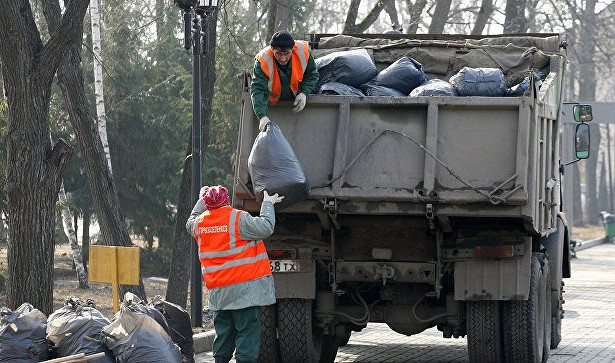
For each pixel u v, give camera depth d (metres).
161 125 32.88
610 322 18.61
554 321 14.35
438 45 13.33
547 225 12.37
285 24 23.12
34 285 12.70
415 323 12.05
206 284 10.41
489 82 11.21
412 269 11.49
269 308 11.84
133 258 12.07
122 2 33.47
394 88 11.83
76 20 12.64
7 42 12.48
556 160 13.28
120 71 32.78
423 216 11.06
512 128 10.57
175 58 34.91
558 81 13.12
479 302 11.62
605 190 84.38
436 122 10.63
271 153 10.47
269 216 10.30
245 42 31.92
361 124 10.88
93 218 36.78
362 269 11.56
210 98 18.77
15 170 12.66
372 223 11.51
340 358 13.96
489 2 31.06
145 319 9.84
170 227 33.84
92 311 10.07
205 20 15.15
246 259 10.30
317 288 12.05
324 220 11.18
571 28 53.09
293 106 10.97
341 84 11.49
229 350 10.67
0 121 21.34
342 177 10.76
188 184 18.58
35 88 12.62
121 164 32.81
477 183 10.59
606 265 36.69
